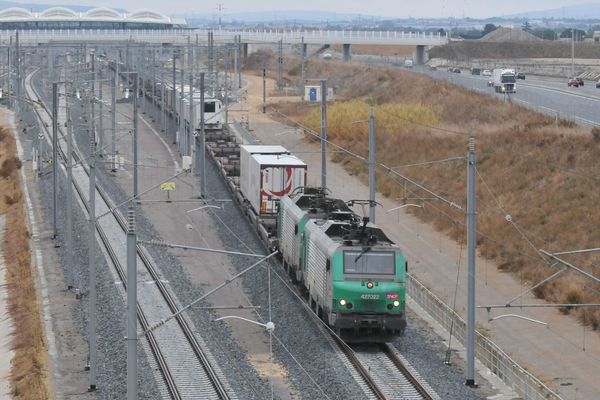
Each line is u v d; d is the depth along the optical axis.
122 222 106.62
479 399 53.69
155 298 77.12
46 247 100.50
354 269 63.22
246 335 67.62
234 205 115.19
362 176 135.88
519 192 109.00
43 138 158.12
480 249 96.38
